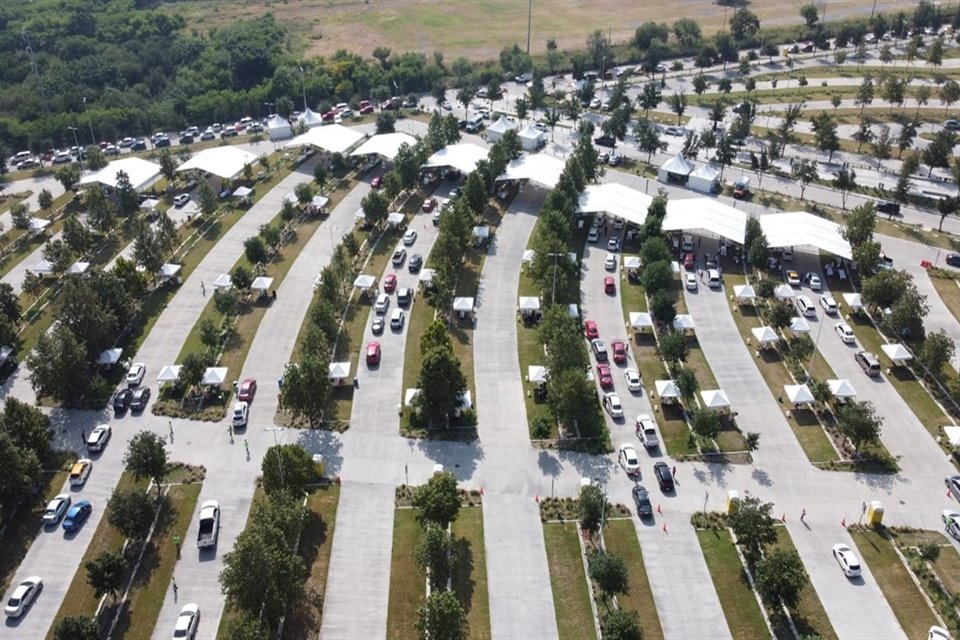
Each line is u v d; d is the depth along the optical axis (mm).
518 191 190375
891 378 123688
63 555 95062
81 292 124688
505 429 114250
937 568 91688
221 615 87188
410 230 167750
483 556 93812
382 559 93625
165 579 91438
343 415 117000
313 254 162250
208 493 103250
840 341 133125
